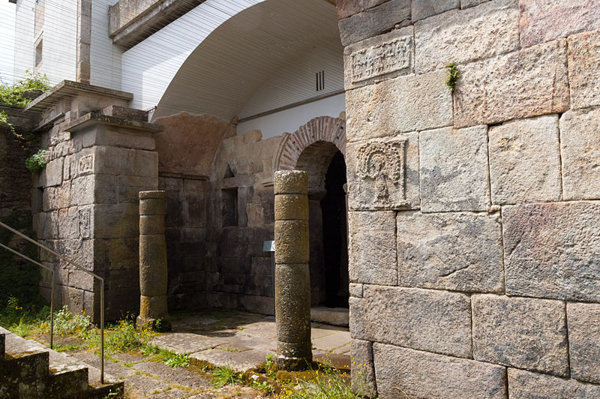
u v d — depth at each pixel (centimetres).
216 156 1005
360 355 391
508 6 322
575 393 286
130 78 913
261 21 714
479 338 326
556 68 301
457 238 340
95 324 762
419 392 354
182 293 959
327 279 897
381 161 383
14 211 998
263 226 889
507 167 319
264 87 908
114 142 809
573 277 289
